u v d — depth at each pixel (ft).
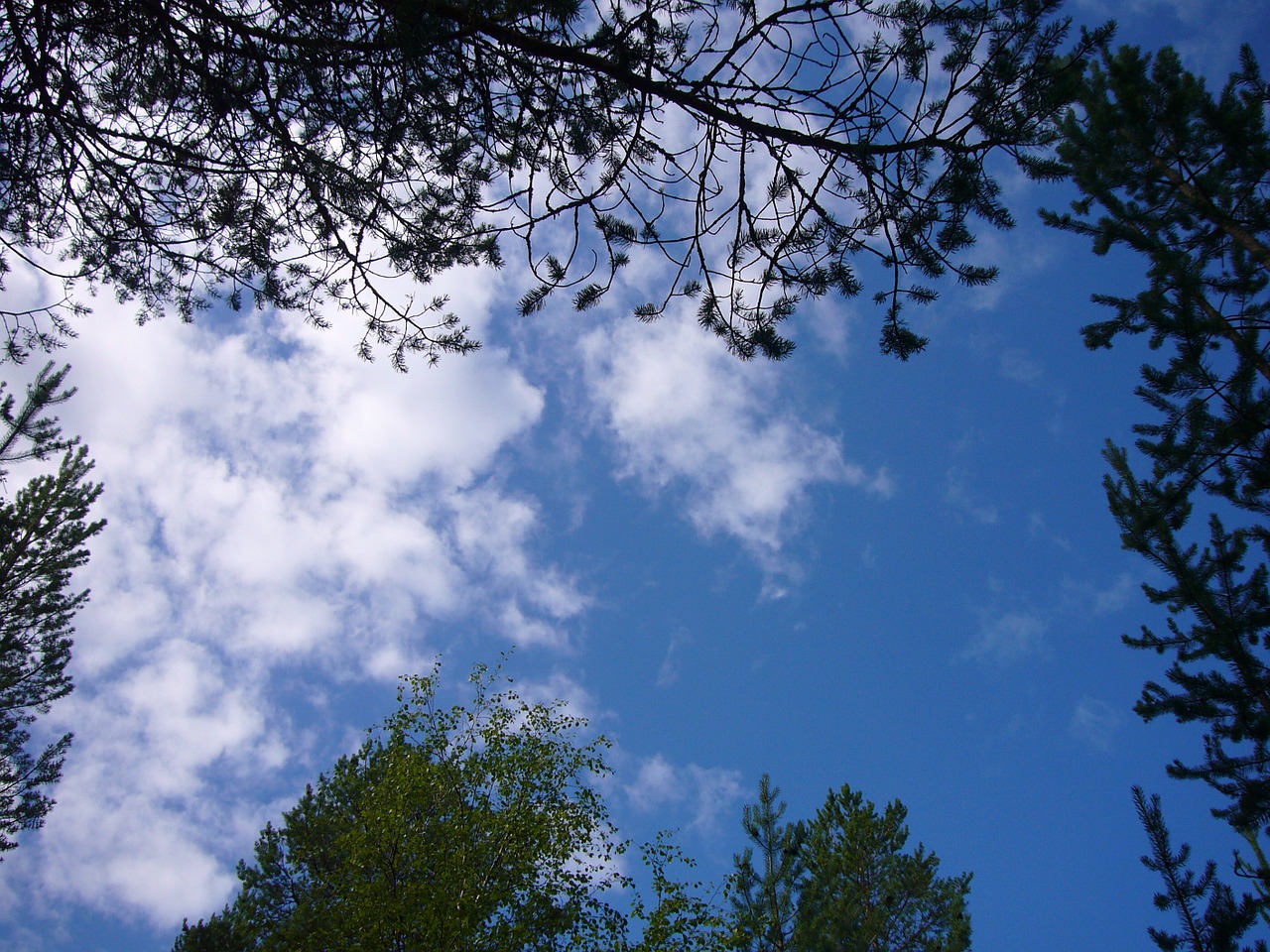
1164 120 28.40
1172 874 20.99
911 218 12.93
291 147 14.38
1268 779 24.11
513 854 41.04
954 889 46.19
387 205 15.37
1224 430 23.04
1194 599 26.14
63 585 53.78
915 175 12.54
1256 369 22.82
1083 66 11.58
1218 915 20.01
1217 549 26.25
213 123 14.56
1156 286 25.85
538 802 43.27
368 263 16.48
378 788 43.06
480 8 12.77
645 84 12.60
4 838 49.80
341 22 13.00
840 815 51.37
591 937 38.19
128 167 15.40
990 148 12.10
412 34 12.51
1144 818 21.76
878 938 44.14
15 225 16.22
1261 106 26.55
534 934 38.19
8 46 13.64
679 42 13.10
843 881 46.34
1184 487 24.93
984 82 11.55
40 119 14.52
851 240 13.48
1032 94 11.62
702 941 37.70
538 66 13.66
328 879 43.01
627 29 12.16
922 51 11.80
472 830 41.73
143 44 13.99
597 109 14.30
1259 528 24.80
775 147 12.91
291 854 48.29
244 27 13.08
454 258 16.47
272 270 17.20
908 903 45.75
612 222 14.69
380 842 40.29
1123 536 27.68
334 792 51.39
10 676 51.75
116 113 15.70
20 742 52.34
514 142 15.10
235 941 46.42
